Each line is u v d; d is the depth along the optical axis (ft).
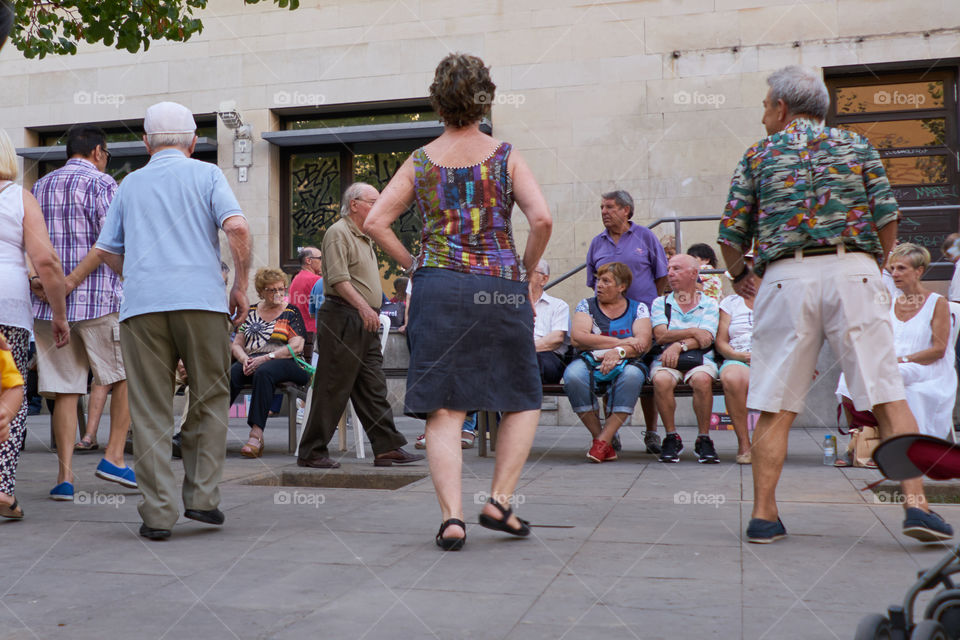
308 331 26.45
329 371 19.40
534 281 22.49
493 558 10.59
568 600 8.74
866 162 11.74
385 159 41.70
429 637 7.58
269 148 41.50
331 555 10.79
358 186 20.29
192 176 12.82
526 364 11.80
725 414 29.71
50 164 44.75
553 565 10.23
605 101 37.91
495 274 11.62
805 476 17.81
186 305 12.30
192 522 13.04
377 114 41.68
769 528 11.46
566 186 38.14
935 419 18.83
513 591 9.08
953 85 36.29
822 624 7.94
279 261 42.09
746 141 36.76
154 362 12.40
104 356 15.99
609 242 24.57
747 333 21.38
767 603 8.63
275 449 24.56
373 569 10.06
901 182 36.68
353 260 19.90
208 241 12.78
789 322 11.68
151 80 42.73
